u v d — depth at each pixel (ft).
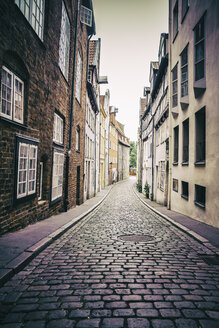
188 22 33.68
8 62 17.98
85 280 12.38
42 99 24.97
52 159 29.60
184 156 36.99
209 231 23.43
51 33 26.78
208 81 26.63
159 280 12.44
